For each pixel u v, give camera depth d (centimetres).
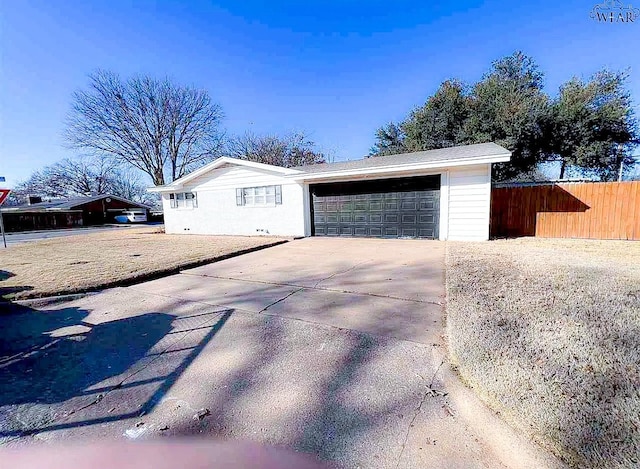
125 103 2159
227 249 858
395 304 377
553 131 1568
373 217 1042
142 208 3519
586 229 934
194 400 209
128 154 2234
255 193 1259
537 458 140
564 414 159
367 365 240
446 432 168
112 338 316
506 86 1738
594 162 1566
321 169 1152
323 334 300
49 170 3631
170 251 860
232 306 397
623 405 162
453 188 903
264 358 260
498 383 190
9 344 306
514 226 1022
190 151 2467
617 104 1472
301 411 191
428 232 951
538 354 221
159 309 399
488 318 290
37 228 2462
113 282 516
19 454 165
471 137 1688
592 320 279
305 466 149
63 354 284
